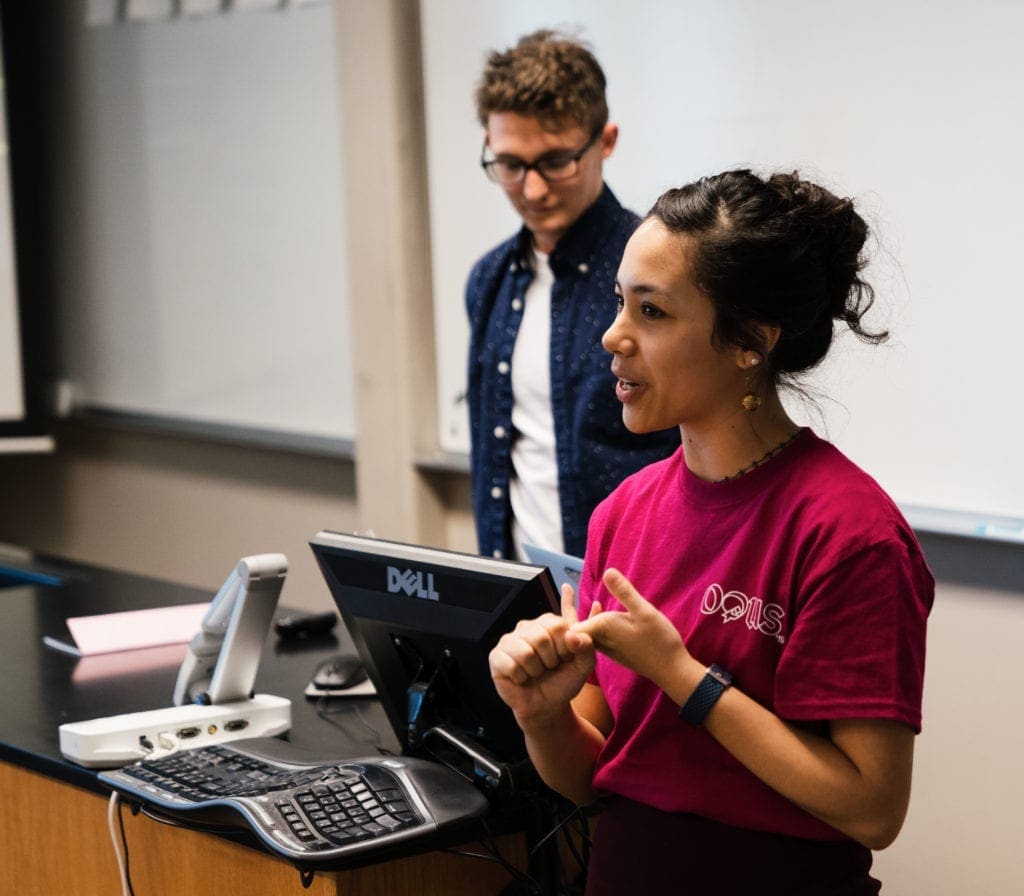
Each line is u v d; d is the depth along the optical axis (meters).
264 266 4.33
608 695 1.36
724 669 1.22
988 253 2.54
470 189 3.56
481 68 3.47
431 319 3.76
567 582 1.70
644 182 3.15
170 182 4.66
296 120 4.12
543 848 1.58
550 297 2.35
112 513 5.17
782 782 1.17
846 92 2.73
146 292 4.85
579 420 2.27
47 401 5.31
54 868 1.80
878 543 1.15
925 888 2.77
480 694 1.57
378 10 3.66
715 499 1.27
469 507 3.79
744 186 1.23
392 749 1.74
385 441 3.85
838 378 2.79
